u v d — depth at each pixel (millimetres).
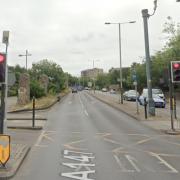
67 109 38250
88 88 173125
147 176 10195
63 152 13977
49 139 17484
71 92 118812
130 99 55000
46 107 38281
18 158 12203
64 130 21156
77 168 11180
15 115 30406
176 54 58281
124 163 11984
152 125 23859
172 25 59031
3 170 10406
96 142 16703
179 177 10102
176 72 20656
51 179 9797
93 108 39812
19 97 41562
